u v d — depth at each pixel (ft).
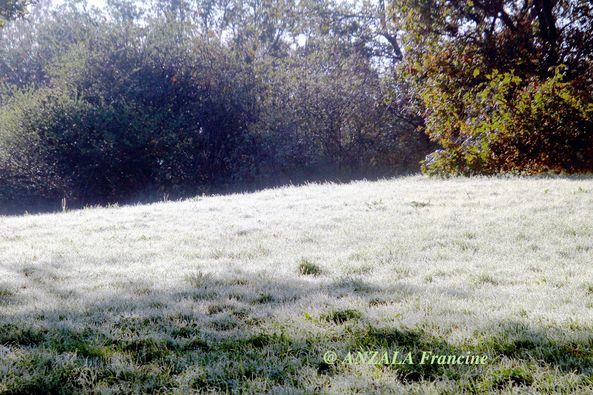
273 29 130.82
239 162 96.73
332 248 26.68
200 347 14.98
